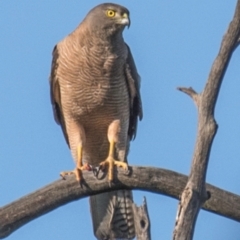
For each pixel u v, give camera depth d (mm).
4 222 9859
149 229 8328
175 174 9930
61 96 13539
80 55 13000
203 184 8359
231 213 9508
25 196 9953
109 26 12805
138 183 10133
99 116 13492
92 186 10266
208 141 8352
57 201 10094
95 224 13008
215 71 8336
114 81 13227
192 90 8531
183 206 8273
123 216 12914
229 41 8227
